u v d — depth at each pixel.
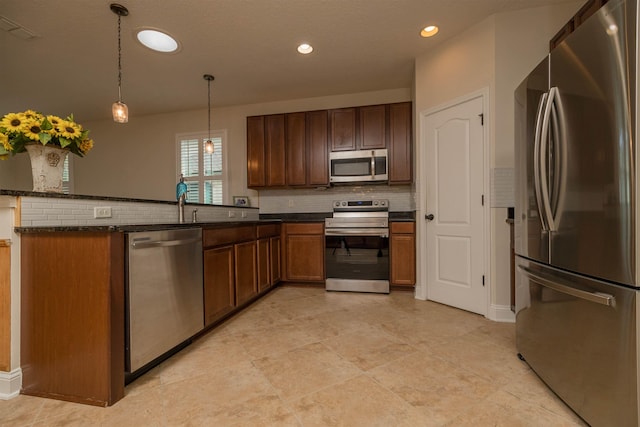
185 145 4.45
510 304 2.36
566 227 1.26
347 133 3.61
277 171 3.79
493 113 2.38
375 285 3.26
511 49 2.34
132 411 1.30
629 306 1.00
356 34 2.59
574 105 1.20
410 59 3.04
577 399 1.22
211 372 1.63
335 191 4.02
